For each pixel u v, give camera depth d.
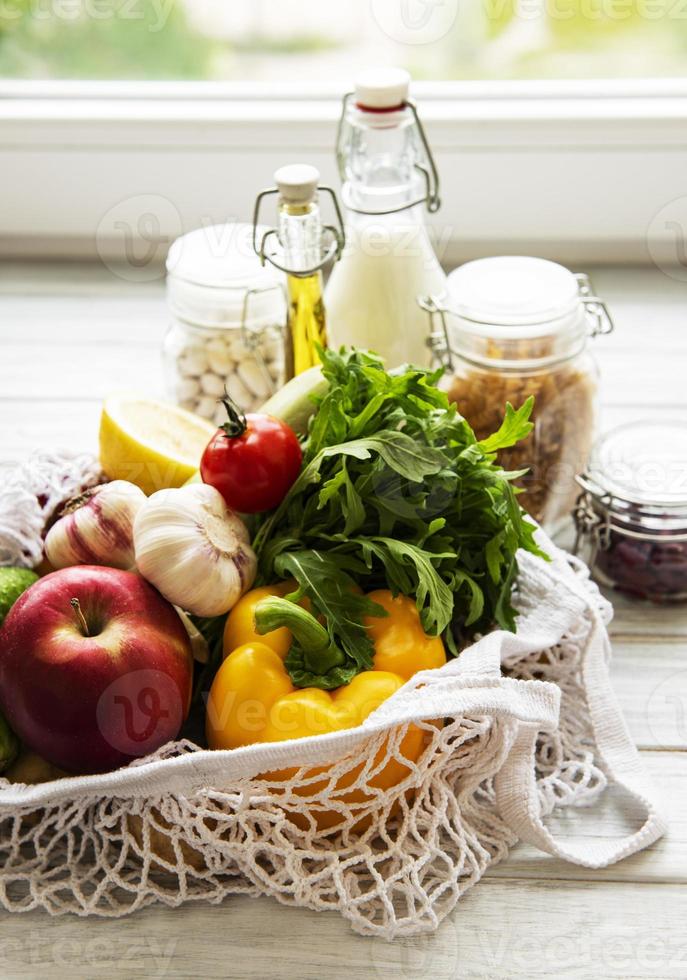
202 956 0.62
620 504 0.83
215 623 0.74
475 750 0.68
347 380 0.74
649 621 0.85
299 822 0.66
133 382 1.10
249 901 0.65
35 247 1.31
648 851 0.68
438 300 0.91
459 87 1.23
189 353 0.94
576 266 1.29
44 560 0.75
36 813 0.69
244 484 0.71
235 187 1.27
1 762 0.67
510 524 0.73
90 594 0.66
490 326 0.83
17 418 1.05
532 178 1.24
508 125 1.21
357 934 0.63
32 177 1.26
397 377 0.73
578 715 0.75
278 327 0.94
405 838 0.66
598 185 1.24
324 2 1.20
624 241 1.28
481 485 0.72
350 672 0.67
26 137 1.23
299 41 1.22
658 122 1.19
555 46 1.21
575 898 0.65
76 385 1.10
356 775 0.65
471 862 0.66
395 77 0.90
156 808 0.65
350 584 0.69
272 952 0.62
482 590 0.75
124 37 1.23
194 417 0.87
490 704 0.64
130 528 0.72
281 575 0.71
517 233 1.28
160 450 0.80
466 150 1.23
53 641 0.64
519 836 0.67
